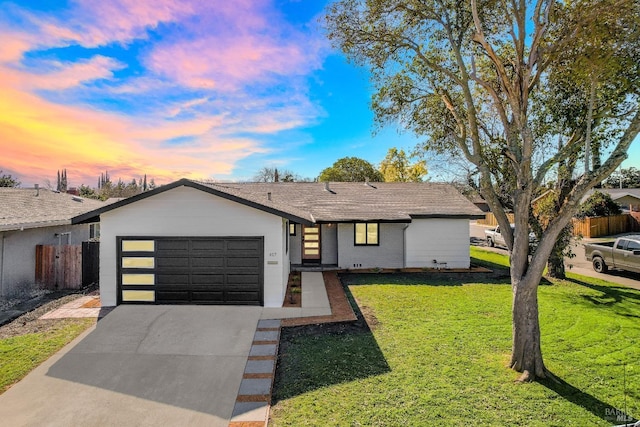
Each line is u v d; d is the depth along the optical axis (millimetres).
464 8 7617
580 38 6270
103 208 9844
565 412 4828
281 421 4746
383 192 18672
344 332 8133
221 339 7789
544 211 13273
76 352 7129
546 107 10633
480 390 5430
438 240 15914
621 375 5918
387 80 9227
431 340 7512
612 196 34219
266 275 10180
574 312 9430
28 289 11688
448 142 10836
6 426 4758
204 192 10188
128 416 5012
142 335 7969
